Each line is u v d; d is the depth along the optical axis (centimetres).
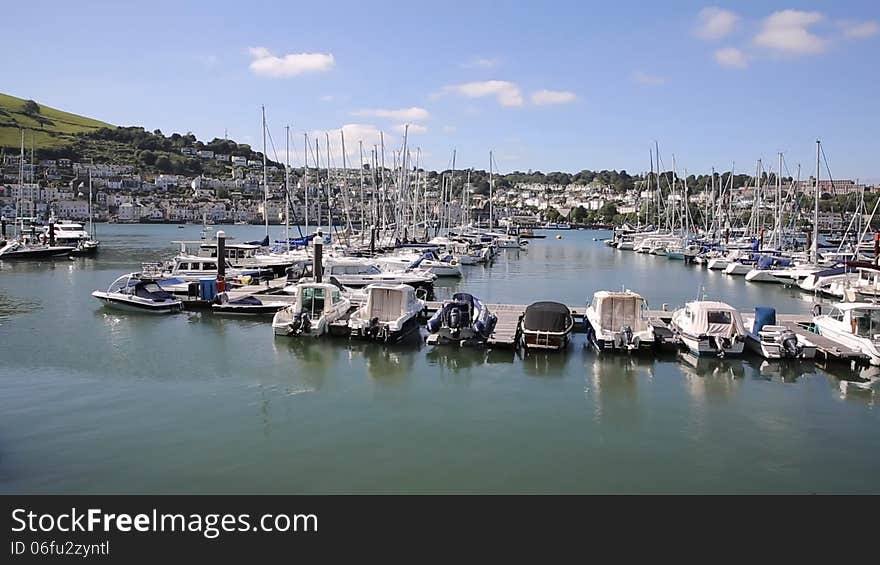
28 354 2534
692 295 4988
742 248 8169
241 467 1518
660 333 2797
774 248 7731
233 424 1794
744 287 5559
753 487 1466
